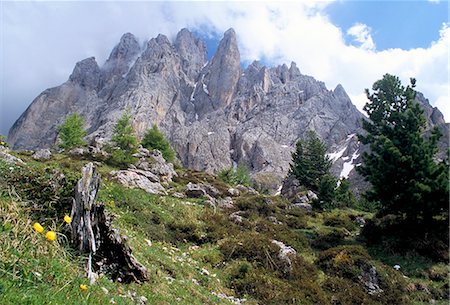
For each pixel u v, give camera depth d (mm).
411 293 20312
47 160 35219
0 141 16062
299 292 17469
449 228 26484
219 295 14719
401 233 27672
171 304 10039
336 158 180500
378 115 36875
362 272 20938
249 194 45844
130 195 24156
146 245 15586
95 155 44750
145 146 70438
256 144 192875
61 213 9484
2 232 6539
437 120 173250
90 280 7789
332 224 34781
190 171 59188
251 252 20469
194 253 20016
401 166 28797
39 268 6453
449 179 26984
